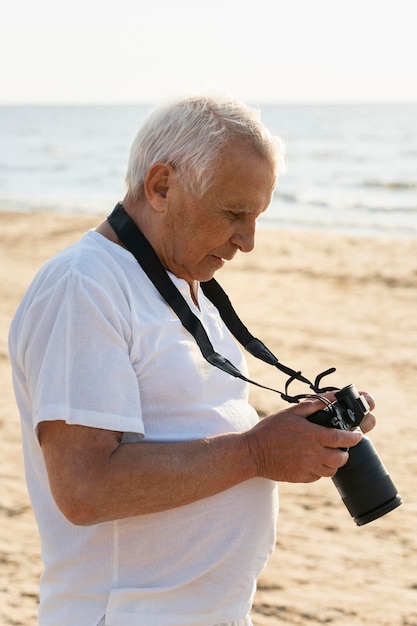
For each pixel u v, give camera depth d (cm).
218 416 224
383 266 1524
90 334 204
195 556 219
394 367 912
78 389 201
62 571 221
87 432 201
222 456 212
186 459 208
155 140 218
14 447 669
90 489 200
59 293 208
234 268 1536
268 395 793
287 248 1748
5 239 1947
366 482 226
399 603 442
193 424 220
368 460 226
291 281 1423
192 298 239
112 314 207
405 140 7325
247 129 212
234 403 233
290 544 509
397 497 230
